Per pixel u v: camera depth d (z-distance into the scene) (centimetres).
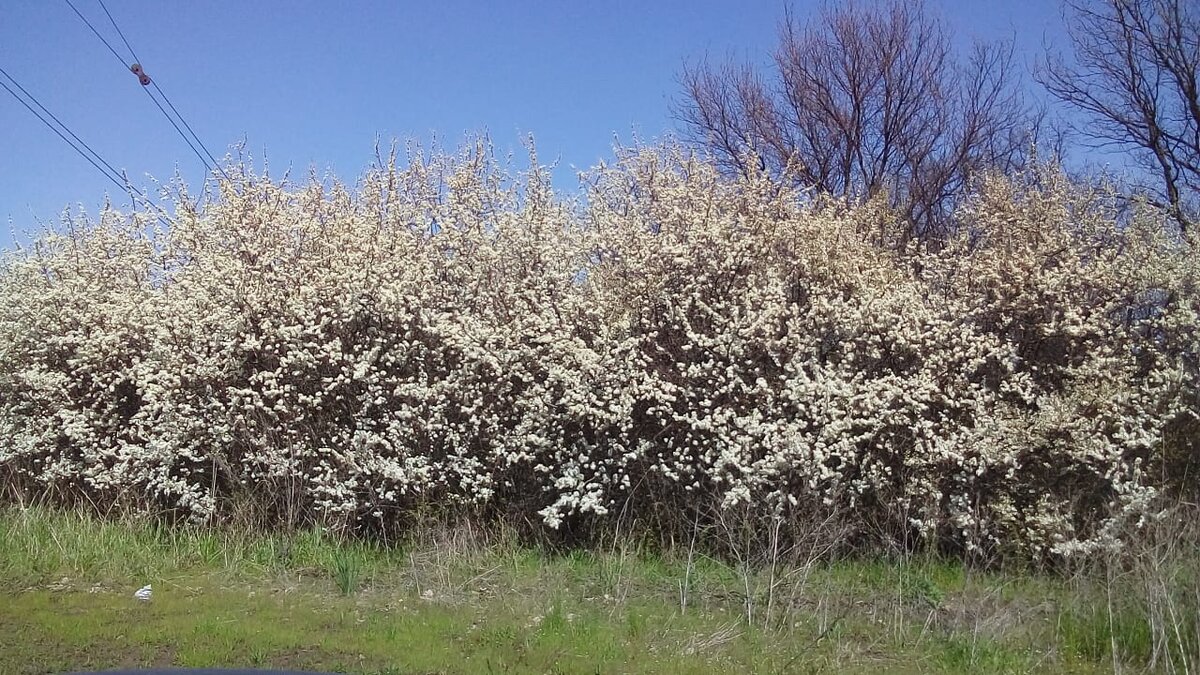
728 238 893
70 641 622
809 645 618
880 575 767
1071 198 995
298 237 1000
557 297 926
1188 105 1459
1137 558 641
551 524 834
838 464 825
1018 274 884
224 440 923
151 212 1079
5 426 1028
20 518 934
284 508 926
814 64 2006
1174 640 575
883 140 1956
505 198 998
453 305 926
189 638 626
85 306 1041
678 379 864
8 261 1115
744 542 802
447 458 888
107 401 1012
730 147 2009
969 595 712
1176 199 1211
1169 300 870
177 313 956
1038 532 775
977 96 1903
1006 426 785
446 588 759
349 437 912
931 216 1758
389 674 559
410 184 1026
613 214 948
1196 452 805
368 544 902
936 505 795
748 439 793
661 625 656
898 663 593
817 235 900
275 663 580
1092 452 759
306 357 895
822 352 867
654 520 866
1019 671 577
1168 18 1455
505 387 879
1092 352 830
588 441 878
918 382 816
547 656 591
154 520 947
